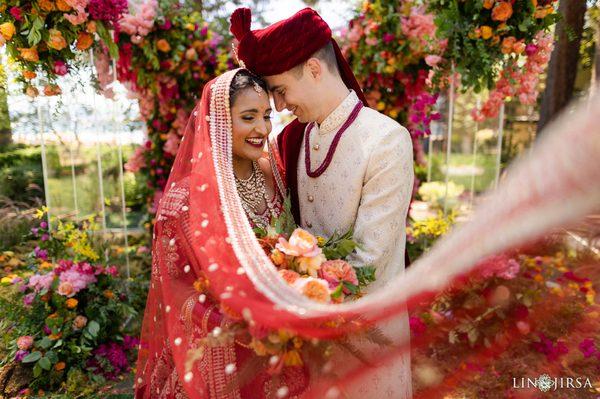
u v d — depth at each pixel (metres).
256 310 1.23
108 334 3.13
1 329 3.05
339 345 1.32
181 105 4.66
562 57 3.99
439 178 6.23
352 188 1.63
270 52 1.58
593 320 1.51
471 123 4.80
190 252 1.53
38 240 3.58
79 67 2.89
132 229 5.73
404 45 3.86
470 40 2.88
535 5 2.70
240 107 1.58
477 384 1.58
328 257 1.53
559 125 0.62
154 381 1.72
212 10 6.84
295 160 1.89
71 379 2.79
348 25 4.29
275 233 1.53
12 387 2.77
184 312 1.49
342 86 1.70
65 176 3.26
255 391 1.45
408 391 1.52
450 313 1.39
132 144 5.10
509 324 1.52
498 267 0.95
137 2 3.91
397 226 1.59
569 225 0.67
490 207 0.79
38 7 2.39
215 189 1.46
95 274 3.15
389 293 1.27
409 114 4.54
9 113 4.20
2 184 5.76
